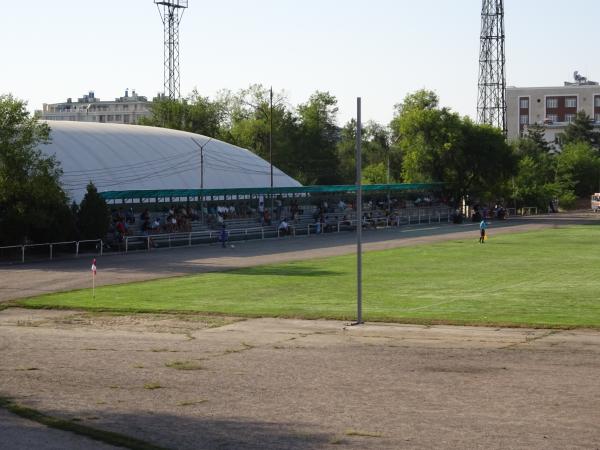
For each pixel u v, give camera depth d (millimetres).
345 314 36500
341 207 107500
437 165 126625
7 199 62031
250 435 19000
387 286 46500
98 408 21328
